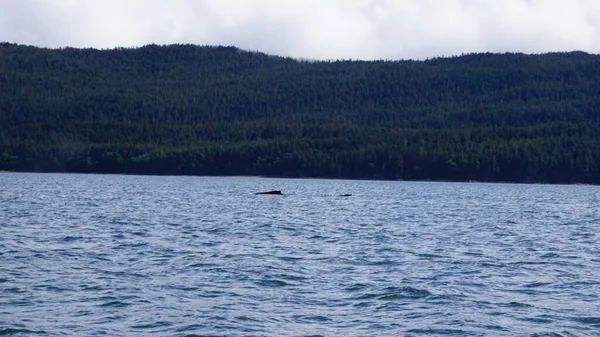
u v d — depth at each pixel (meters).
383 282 46.00
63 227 75.31
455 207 120.75
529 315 38.41
